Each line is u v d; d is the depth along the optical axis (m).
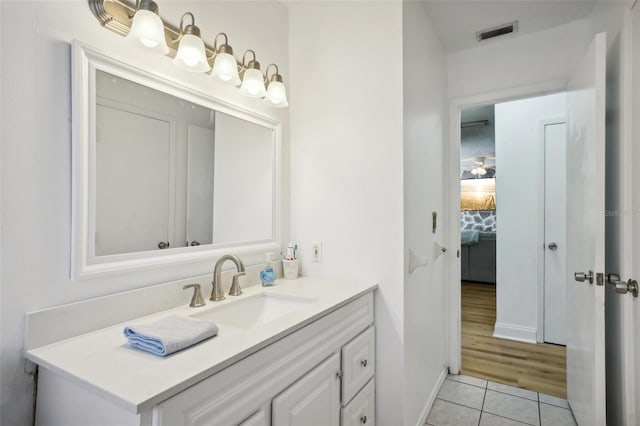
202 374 0.73
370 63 1.64
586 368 1.55
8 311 0.84
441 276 2.28
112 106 1.06
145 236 1.16
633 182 1.31
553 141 2.85
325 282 1.65
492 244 5.15
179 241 1.27
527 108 2.94
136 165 1.13
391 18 1.59
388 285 1.59
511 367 2.46
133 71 1.11
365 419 1.49
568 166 1.92
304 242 1.82
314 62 1.80
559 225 2.84
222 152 1.46
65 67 0.95
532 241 2.92
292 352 1.03
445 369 2.36
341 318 1.31
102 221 1.03
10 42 0.84
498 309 3.05
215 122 1.43
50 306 0.91
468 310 3.88
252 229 1.62
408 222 1.62
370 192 1.64
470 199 5.45
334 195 1.73
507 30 2.14
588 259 1.50
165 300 1.18
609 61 1.58
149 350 0.83
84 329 0.96
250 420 0.87
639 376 1.24
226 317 1.27
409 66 1.64
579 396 1.69
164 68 1.22
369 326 1.56
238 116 1.53
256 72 1.42
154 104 1.19
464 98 2.39
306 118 1.82
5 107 0.84
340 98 1.72
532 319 2.93
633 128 1.31
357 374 1.42
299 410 1.04
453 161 2.43
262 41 1.68
